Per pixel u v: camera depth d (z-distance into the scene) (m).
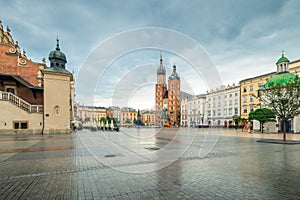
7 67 29.05
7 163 7.73
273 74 45.12
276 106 17.56
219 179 5.72
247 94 51.75
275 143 16.06
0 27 35.62
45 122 26.02
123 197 4.34
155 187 5.01
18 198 4.29
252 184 5.28
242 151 11.37
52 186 5.05
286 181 5.55
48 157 8.97
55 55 28.48
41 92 30.56
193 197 4.36
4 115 24.42
